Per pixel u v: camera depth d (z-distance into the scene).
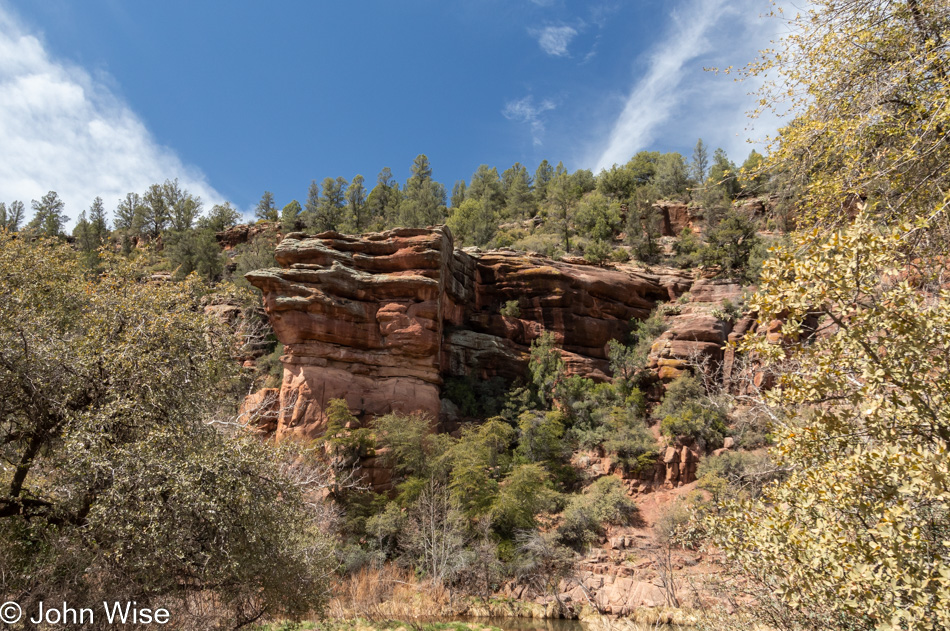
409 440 31.41
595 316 46.59
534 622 22.41
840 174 7.98
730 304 43.00
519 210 90.00
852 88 7.90
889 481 4.62
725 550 6.86
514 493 28.75
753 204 57.97
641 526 29.11
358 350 36.56
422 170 113.94
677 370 39.91
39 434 9.28
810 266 4.91
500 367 42.97
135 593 8.26
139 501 8.11
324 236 39.69
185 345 10.76
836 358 5.02
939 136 6.82
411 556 26.67
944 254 6.41
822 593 4.97
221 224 93.38
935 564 4.12
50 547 8.71
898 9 7.32
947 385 4.45
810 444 5.55
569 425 38.25
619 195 83.56
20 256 13.03
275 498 10.13
